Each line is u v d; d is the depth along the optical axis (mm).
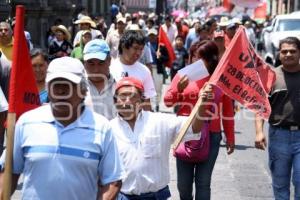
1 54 7879
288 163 6250
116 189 4055
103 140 3996
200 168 6230
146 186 5016
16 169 4098
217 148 6246
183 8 101812
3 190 4016
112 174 4035
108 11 51625
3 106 6914
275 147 6250
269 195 8141
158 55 13969
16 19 4234
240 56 5426
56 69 3895
